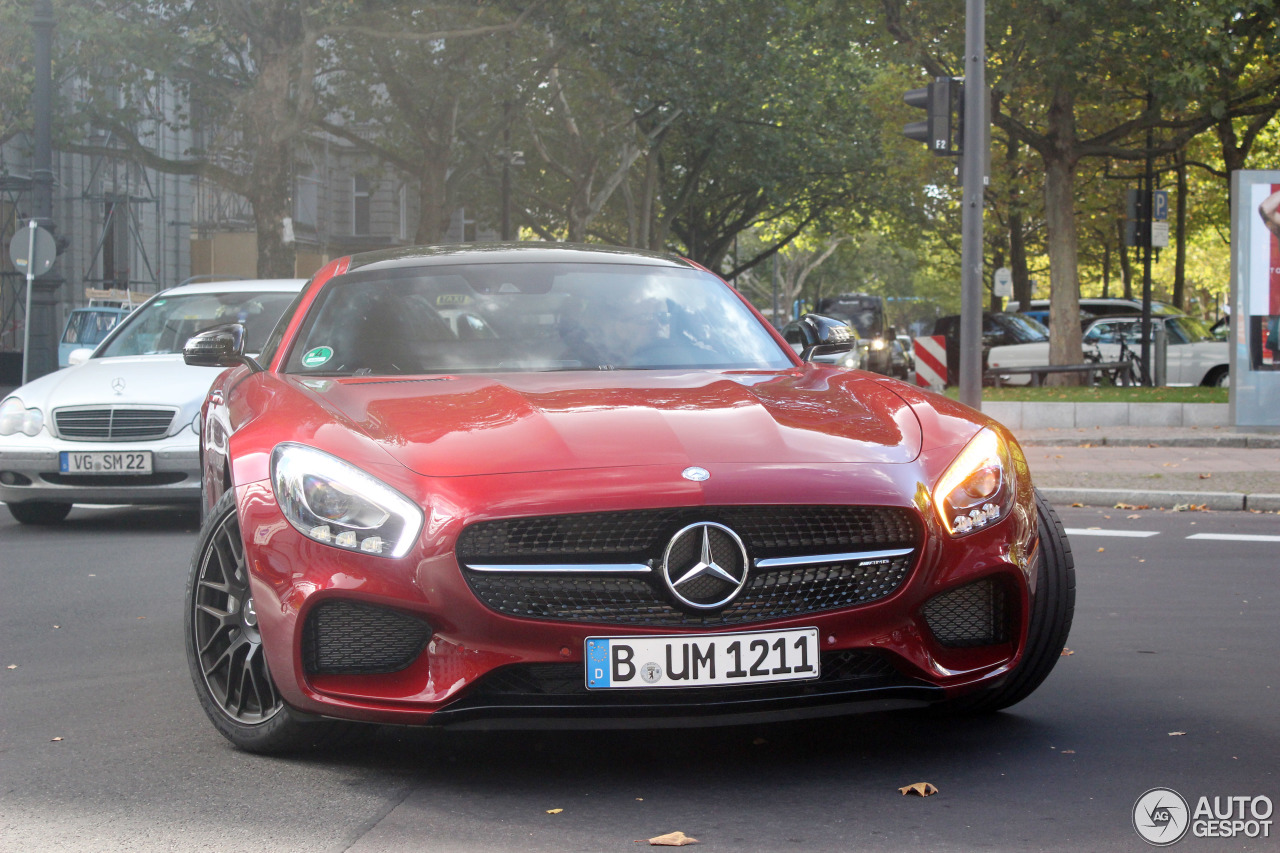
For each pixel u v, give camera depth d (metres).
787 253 73.75
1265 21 19.81
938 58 22.28
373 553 3.46
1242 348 14.86
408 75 27.56
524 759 3.89
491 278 5.22
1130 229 22.27
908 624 3.60
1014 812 3.38
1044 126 32.91
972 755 3.90
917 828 3.27
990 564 3.68
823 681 3.55
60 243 19.70
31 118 25.31
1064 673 4.98
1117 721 4.27
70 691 4.79
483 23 26.38
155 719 4.38
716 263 46.88
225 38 25.81
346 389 4.29
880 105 38.31
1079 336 22.64
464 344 4.83
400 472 3.56
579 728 3.48
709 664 3.44
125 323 9.91
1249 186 14.74
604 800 3.51
